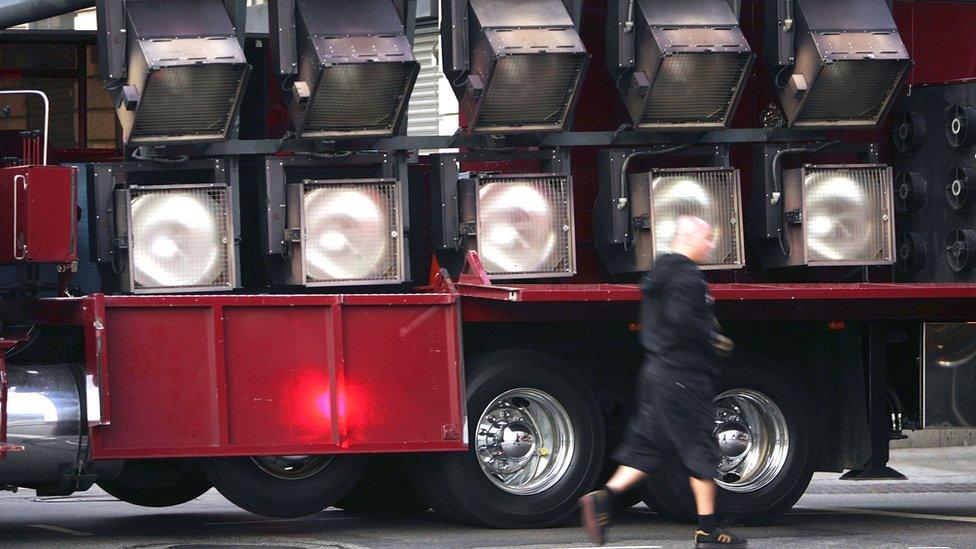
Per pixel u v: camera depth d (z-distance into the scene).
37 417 24.58
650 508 28.28
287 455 25.52
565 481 27.20
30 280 25.67
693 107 28.03
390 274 26.84
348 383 25.81
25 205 24.11
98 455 24.47
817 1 28.67
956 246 29.27
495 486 26.95
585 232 28.89
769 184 28.98
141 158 26.09
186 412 24.94
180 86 25.39
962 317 28.75
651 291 21.61
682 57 27.56
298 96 26.16
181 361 24.97
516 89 27.02
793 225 28.86
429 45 29.27
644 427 21.59
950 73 31.06
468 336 27.22
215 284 25.92
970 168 29.12
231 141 26.39
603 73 28.73
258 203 27.09
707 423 21.44
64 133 28.45
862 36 28.55
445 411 26.28
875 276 30.38
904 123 30.20
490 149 27.78
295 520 29.86
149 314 24.84
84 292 26.62
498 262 27.31
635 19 27.95
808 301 27.78
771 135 29.08
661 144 28.56
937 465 45.12
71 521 30.08
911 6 30.89
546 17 27.22
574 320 26.92
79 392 24.94
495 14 27.05
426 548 24.45
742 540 21.69
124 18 25.58
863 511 32.53
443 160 27.50
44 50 28.48
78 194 26.84
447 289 26.62
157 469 26.38
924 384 29.02
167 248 25.67
